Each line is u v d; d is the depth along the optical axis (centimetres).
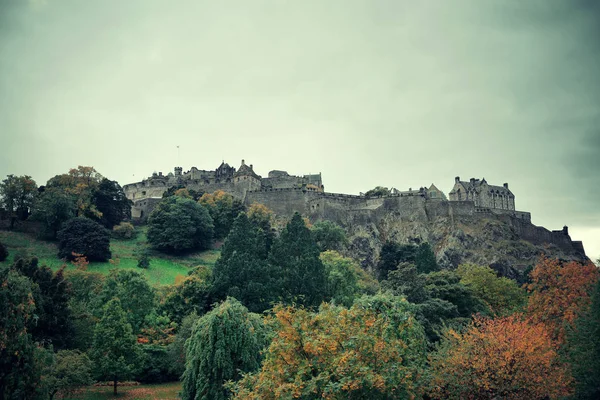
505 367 4050
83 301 7950
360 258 15650
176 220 14062
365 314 3606
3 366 4062
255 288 7912
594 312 4412
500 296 9050
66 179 15400
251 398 3275
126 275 7719
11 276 4381
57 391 5184
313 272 8431
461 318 6694
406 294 7162
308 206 17650
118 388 6400
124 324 6216
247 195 18288
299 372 3134
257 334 4825
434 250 16338
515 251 15938
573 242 18562
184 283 8681
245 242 8781
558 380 4006
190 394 4559
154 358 6919
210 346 4503
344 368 3078
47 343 6088
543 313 5547
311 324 3450
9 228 13288
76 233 12188
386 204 17775
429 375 3616
